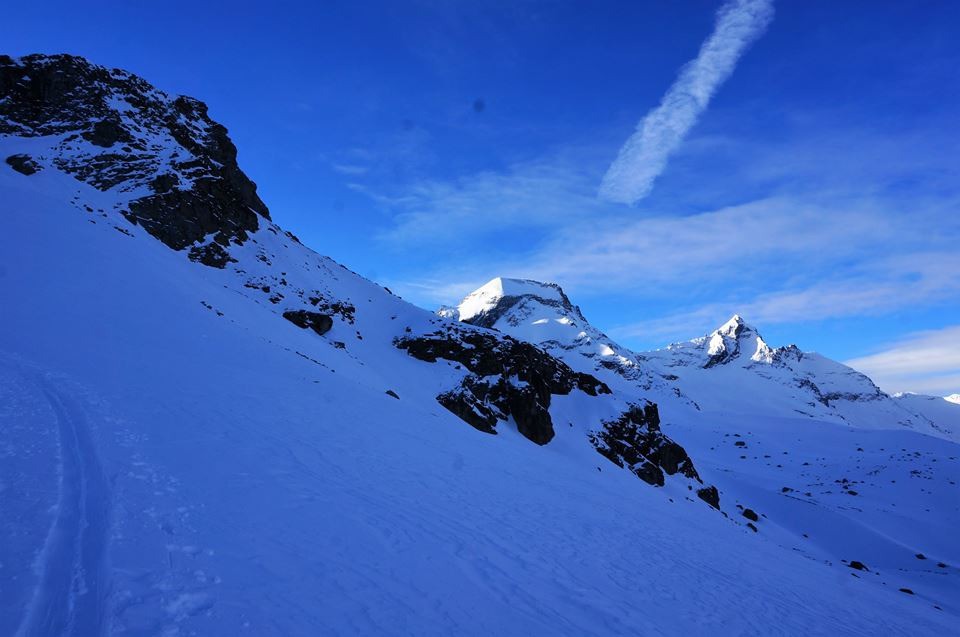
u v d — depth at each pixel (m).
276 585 7.68
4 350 17.16
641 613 12.41
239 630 6.30
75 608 5.70
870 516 91.12
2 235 29.94
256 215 87.56
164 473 10.53
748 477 121.19
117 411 13.86
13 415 11.24
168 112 81.25
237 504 10.25
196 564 7.45
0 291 23.48
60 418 11.91
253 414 18.89
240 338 33.75
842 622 18.39
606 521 22.75
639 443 78.25
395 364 67.38
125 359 20.94
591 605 11.77
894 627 20.70
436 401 57.38
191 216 63.69
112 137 66.12
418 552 11.17
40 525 7.11
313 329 61.31
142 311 29.53
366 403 30.34
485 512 16.98
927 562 70.94
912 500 103.75
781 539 75.00
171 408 16.09
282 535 9.55
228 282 60.19
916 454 131.88
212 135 86.81
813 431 192.75
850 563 66.06
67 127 64.25
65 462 9.48
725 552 25.45
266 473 12.86
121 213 54.59
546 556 14.39
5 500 7.46
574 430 72.69
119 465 10.12
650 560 18.11
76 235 36.44
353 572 9.09
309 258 92.69
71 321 23.53
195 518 8.95
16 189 40.00
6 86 62.97
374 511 12.86
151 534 7.86
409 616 8.27
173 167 69.12
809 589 23.25
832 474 128.75
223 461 12.65
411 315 87.00
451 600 9.48
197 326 31.64
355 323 76.62
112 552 7.00
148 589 6.47
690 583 16.80
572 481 32.66
